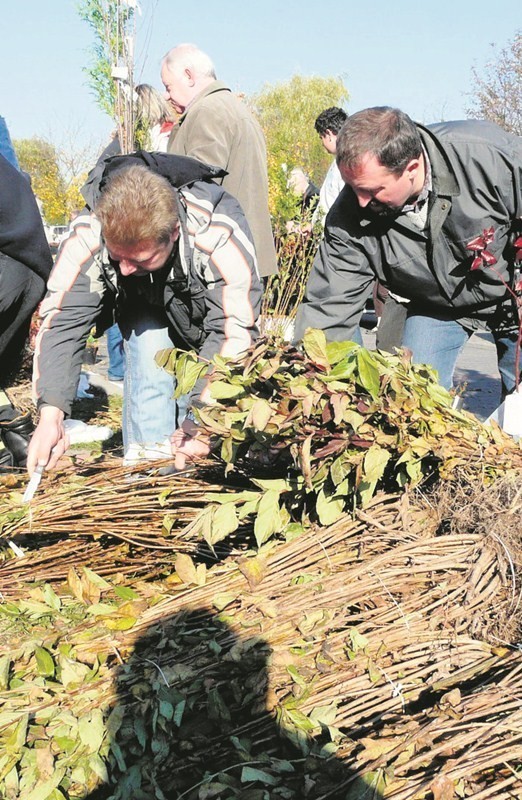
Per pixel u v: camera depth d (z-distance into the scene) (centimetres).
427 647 182
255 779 151
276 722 163
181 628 190
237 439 222
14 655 187
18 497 260
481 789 150
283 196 642
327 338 314
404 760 152
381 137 248
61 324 265
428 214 283
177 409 356
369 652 179
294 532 227
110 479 262
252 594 198
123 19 670
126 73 668
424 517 219
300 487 220
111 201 221
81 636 191
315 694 170
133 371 322
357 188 261
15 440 401
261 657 175
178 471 264
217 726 167
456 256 295
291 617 189
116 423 547
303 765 156
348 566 211
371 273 312
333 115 569
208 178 265
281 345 237
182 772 161
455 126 279
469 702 163
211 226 255
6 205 356
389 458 214
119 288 278
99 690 173
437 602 191
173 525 247
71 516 243
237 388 225
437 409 232
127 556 246
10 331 392
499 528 202
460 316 331
